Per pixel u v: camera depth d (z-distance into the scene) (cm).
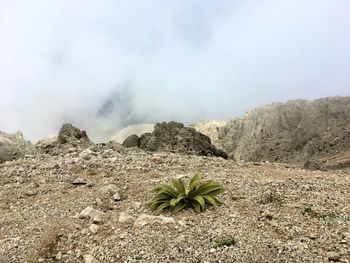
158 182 1336
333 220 1030
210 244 930
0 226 1152
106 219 1093
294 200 1158
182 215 1097
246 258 875
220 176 1409
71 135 2378
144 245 943
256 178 1383
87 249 985
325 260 864
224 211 1102
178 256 897
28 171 1622
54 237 1041
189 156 1822
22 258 980
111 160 1678
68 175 1551
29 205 1292
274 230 1002
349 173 1662
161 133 2691
